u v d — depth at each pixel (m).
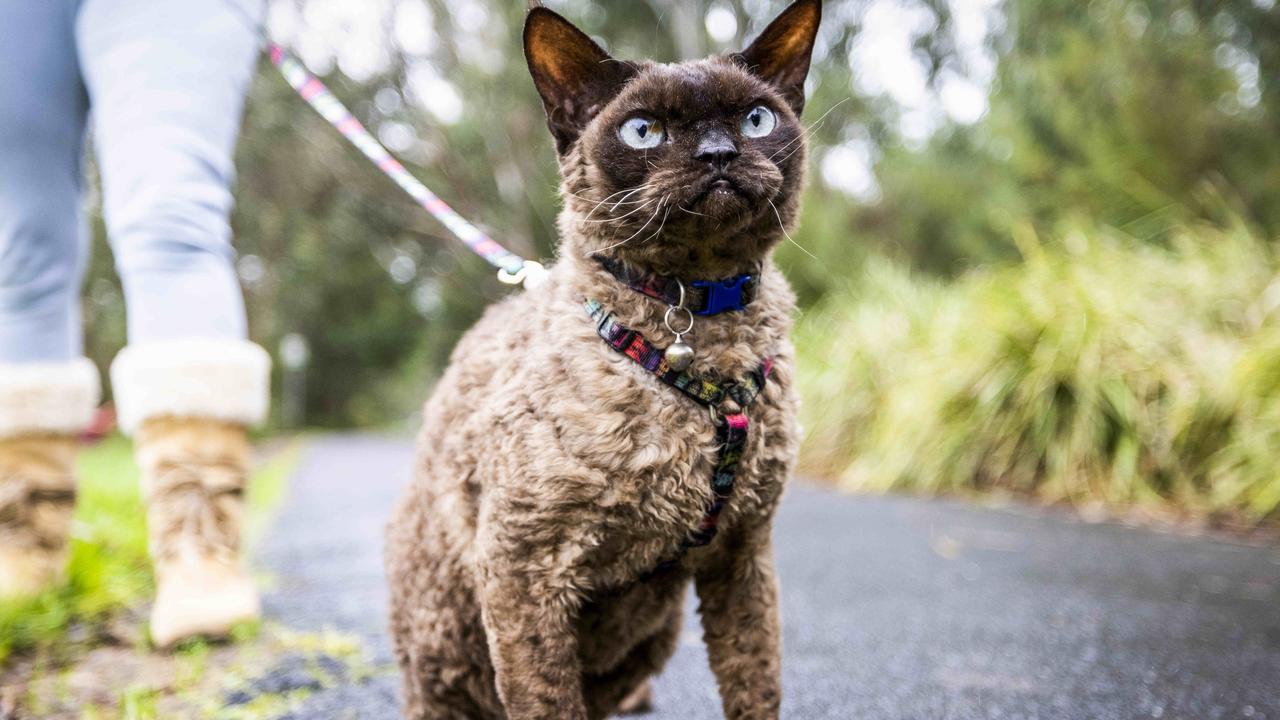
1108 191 1.92
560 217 0.53
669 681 0.69
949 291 1.85
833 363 1.83
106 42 0.71
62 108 0.75
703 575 0.51
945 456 1.50
